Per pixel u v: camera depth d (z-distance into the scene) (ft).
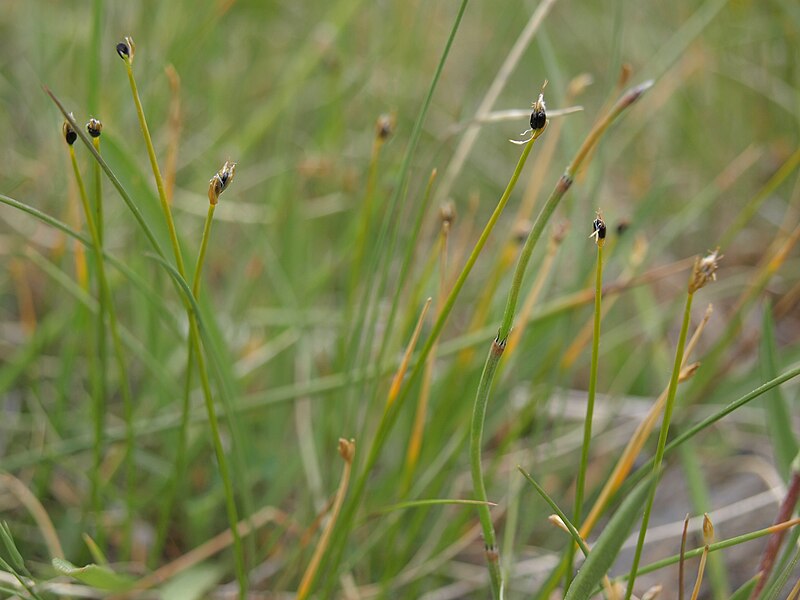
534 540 1.32
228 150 1.78
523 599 1.26
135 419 1.35
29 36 1.96
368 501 1.27
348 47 2.01
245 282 1.59
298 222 1.61
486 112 1.29
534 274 1.40
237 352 1.54
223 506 1.30
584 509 1.31
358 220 1.57
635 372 1.56
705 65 1.96
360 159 1.91
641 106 1.95
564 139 1.35
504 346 1.00
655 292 1.86
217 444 1.10
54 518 1.28
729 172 1.78
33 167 1.63
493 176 2.02
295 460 1.31
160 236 1.24
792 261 1.72
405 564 1.27
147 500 1.27
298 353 1.51
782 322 1.69
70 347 1.29
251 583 1.25
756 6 1.95
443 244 1.18
